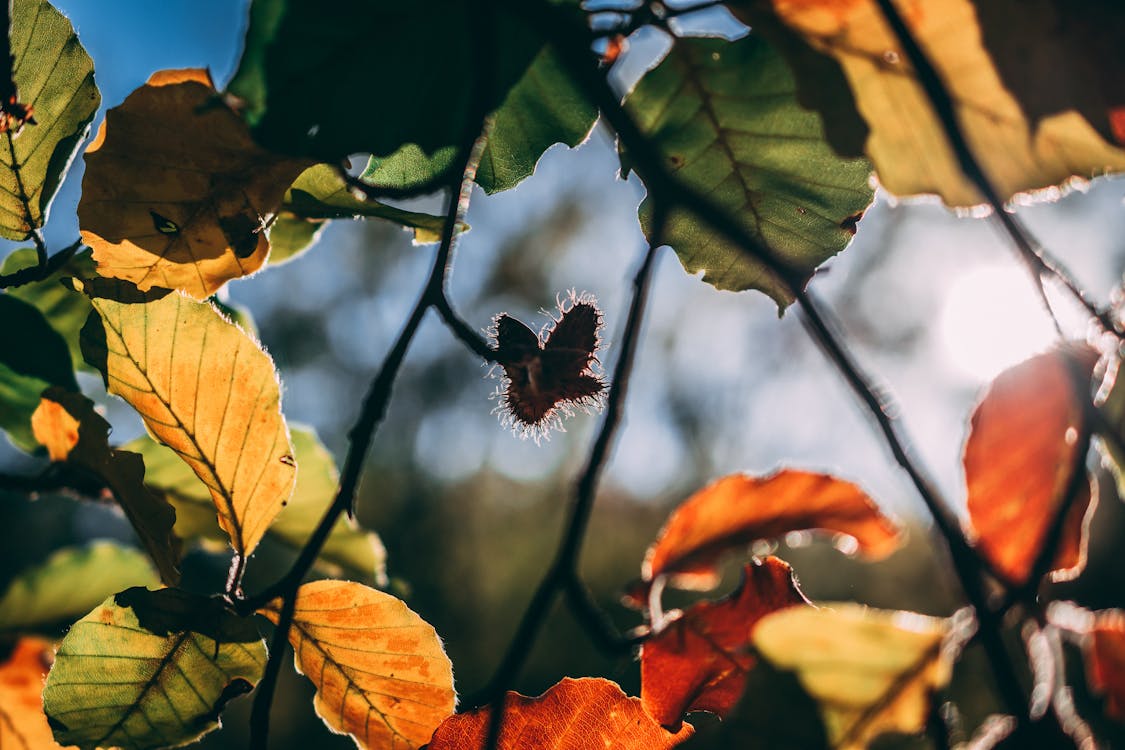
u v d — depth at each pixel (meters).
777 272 0.36
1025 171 0.37
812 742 0.33
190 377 0.38
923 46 0.36
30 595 0.56
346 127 0.36
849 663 0.33
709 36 0.40
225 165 0.38
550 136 0.40
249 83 0.35
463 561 4.23
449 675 0.38
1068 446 0.38
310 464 0.51
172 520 0.38
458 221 0.38
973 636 0.33
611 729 0.37
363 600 0.38
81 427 0.40
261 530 0.38
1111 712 0.39
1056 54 0.36
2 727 0.48
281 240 0.43
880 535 0.43
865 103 0.38
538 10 0.37
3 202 0.39
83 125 0.39
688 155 0.41
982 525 0.38
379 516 4.38
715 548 0.43
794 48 0.37
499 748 0.37
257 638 0.38
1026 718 0.32
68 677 0.37
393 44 0.35
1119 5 0.35
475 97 0.36
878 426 0.35
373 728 0.39
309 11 0.35
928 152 0.38
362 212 0.41
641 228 0.41
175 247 0.39
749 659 0.37
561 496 4.41
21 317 0.45
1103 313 0.37
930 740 0.33
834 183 0.40
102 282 0.38
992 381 0.38
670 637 0.38
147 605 0.37
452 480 4.57
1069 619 0.36
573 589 0.36
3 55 0.38
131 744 0.37
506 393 0.44
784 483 0.43
